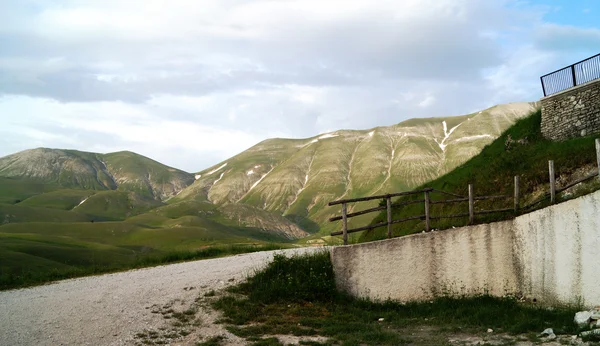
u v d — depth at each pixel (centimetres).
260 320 1527
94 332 1305
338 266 1834
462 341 1281
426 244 1811
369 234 2811
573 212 1556
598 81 2498
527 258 1681
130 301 1608
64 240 10131
